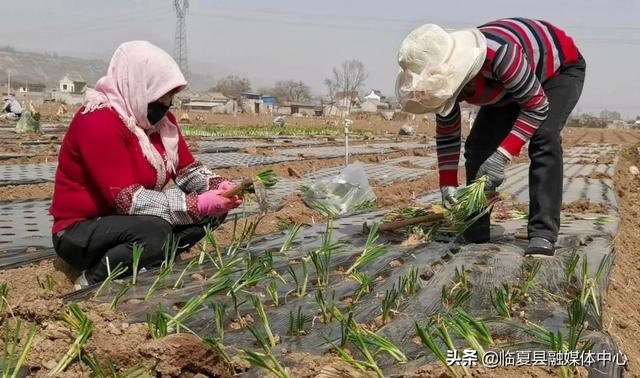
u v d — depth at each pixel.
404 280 3.56
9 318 2.97
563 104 4.31
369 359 2.62
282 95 116.06
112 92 3.98
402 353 2.76
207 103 86.69
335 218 6.29
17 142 14.30
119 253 4.00
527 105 4.16
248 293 3.54
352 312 3.21
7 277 4.14
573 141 35.59
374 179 10.77
